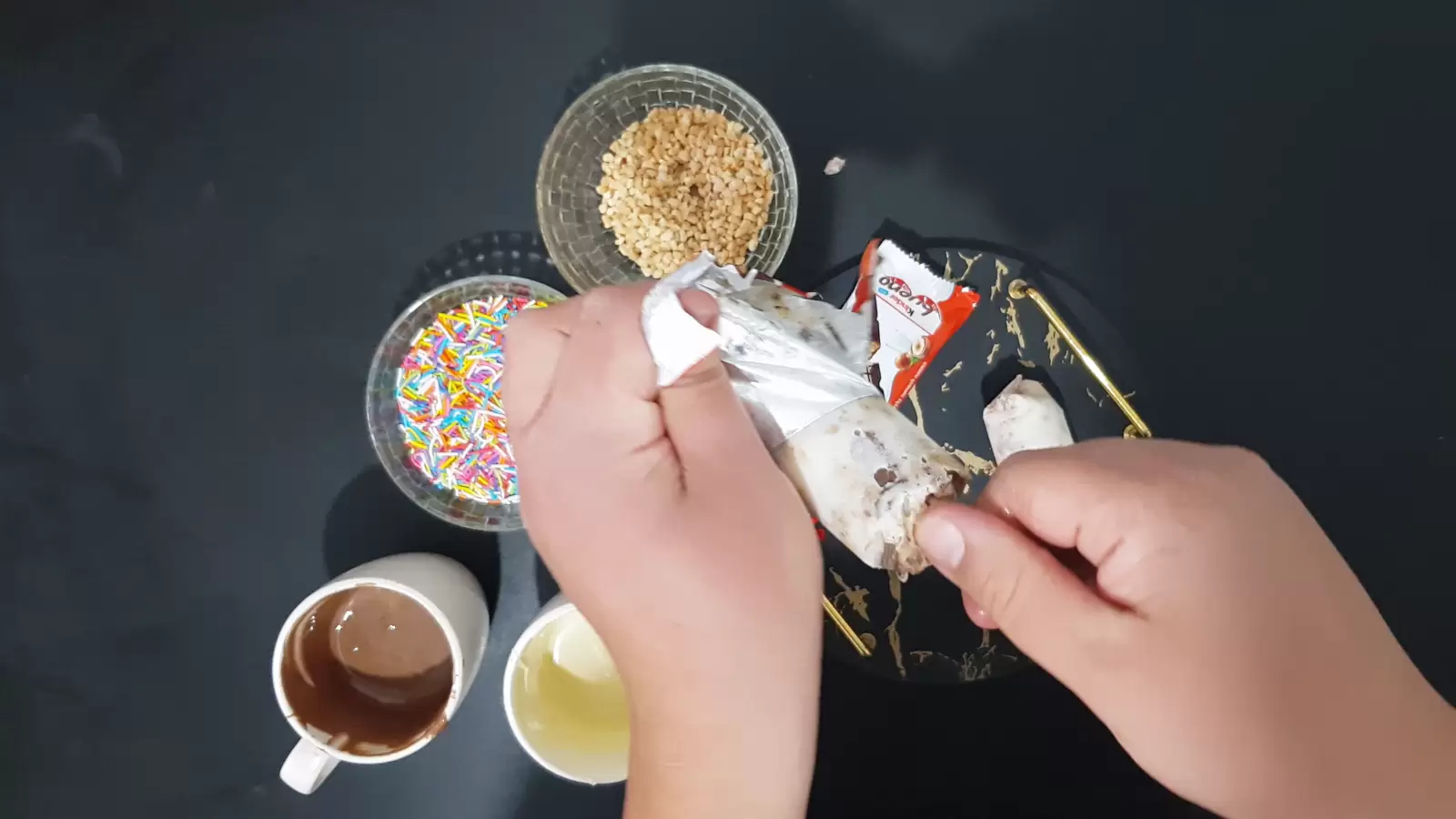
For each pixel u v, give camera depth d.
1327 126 0.56
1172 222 0.55
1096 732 0.53
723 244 0.54
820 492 0.39
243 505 0.53
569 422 0.35
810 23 0.54
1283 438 0.55
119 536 0.53
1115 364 0.54
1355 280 0.56
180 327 0.54
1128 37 0.55
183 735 0.53
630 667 0.35
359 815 0.53
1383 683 0.33
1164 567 0.34
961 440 0.53
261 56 0.54
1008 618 0.35
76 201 0.53
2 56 0.53
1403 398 0.55
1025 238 0.55
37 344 0.53
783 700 0.35
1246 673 0.33
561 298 0.53
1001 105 0.55
